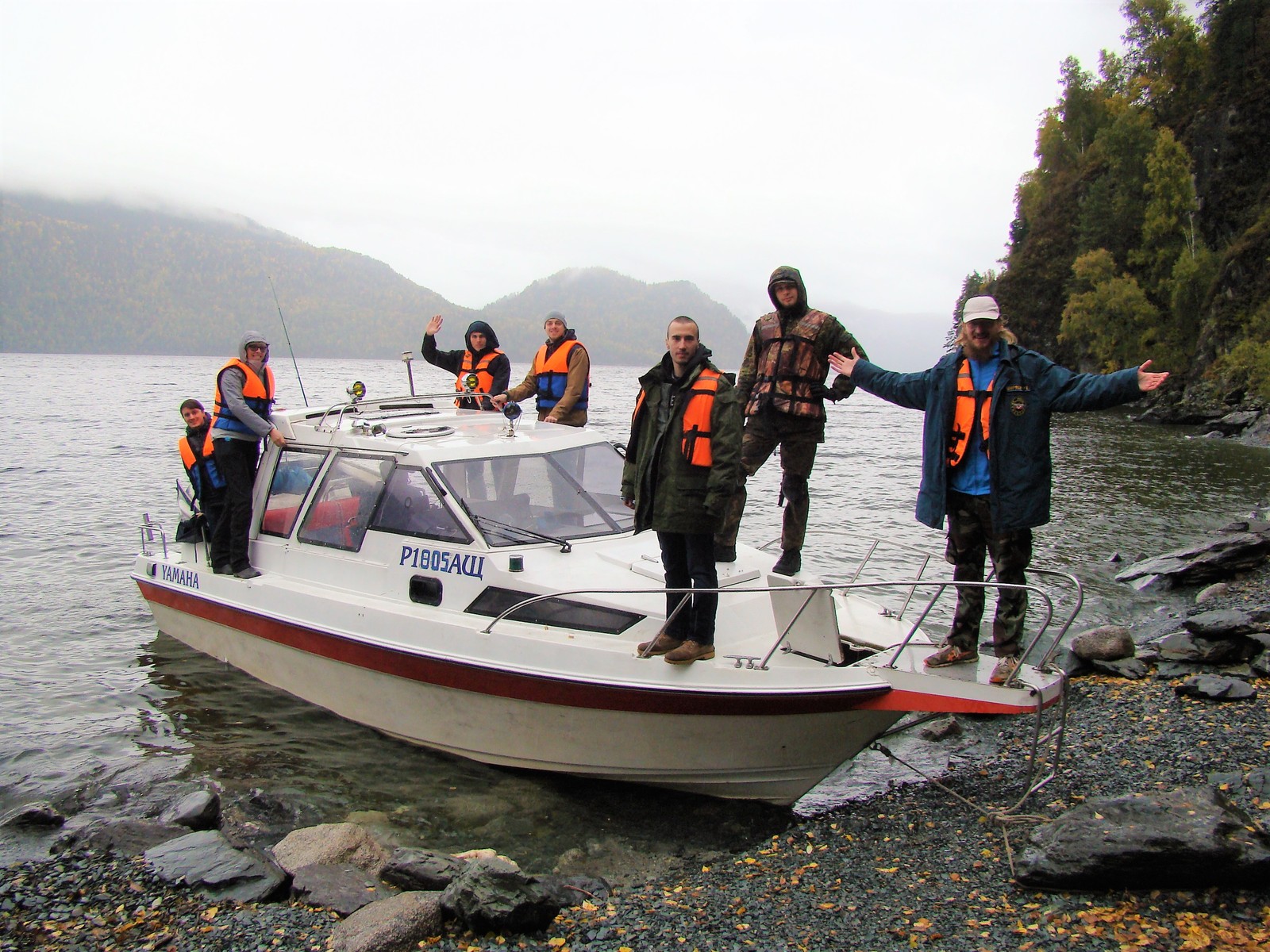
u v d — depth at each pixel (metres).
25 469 21.91
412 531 6.83
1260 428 38.34
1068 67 99.44
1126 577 12.18
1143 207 73.00
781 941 4.05
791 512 6.38
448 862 4.88
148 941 4.30
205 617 8.35
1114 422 51.50
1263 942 3.50
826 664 5.85
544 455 7.26
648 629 5.89
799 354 6.16
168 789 6.26
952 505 5.39
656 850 5.49
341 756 6.76
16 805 6.20
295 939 4.26
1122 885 4.02
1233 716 6.41
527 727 6.17
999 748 6.65
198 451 8.12
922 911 4.18
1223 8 77.56
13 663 8.71
